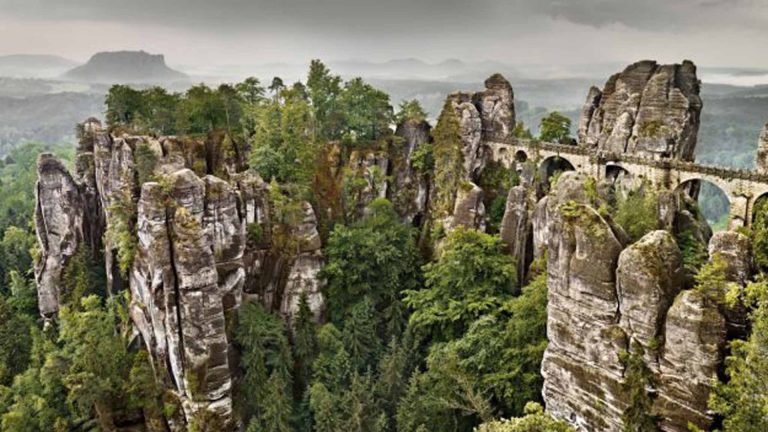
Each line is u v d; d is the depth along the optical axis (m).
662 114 82.75
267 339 70.06
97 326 71.25
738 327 36.50
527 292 62.09
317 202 93.44
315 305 80.75
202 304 61.94
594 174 84.31
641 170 79.88
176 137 92.38
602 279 41.41
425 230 95.88
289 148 91.00
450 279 74.00
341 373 69.69
